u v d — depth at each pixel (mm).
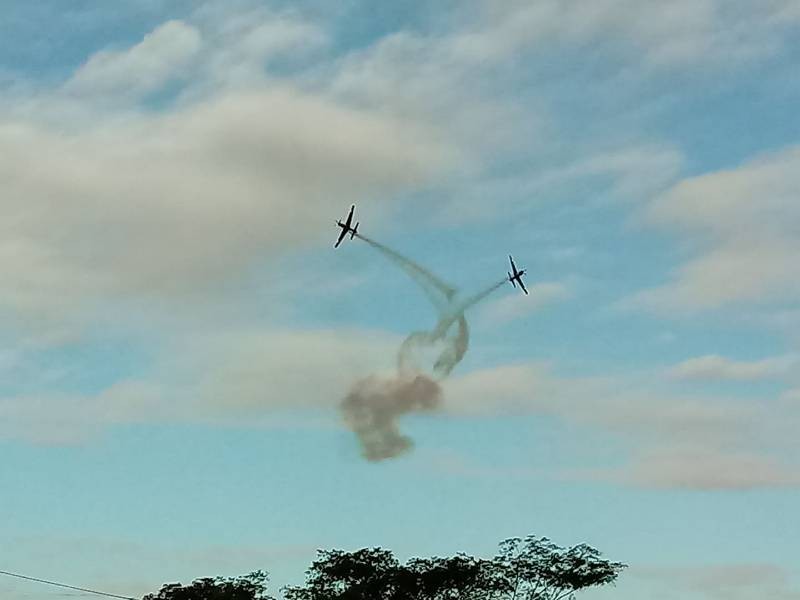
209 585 85750
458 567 85250
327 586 86250
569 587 84875
